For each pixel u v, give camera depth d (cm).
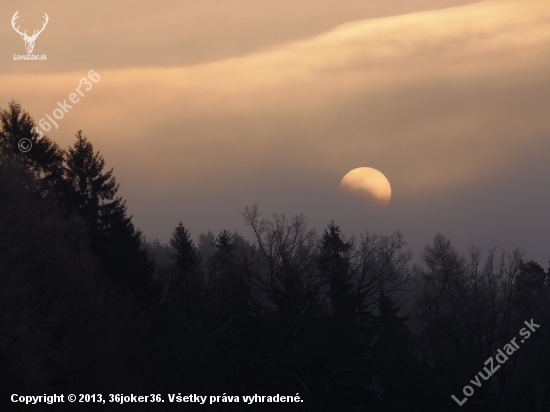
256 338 4028
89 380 2747
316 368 4009
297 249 4275
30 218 2920
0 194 2877
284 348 3856
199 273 4578
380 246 4206
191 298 4219
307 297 4188
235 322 4050
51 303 2670
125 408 2797
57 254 2923
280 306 4109
